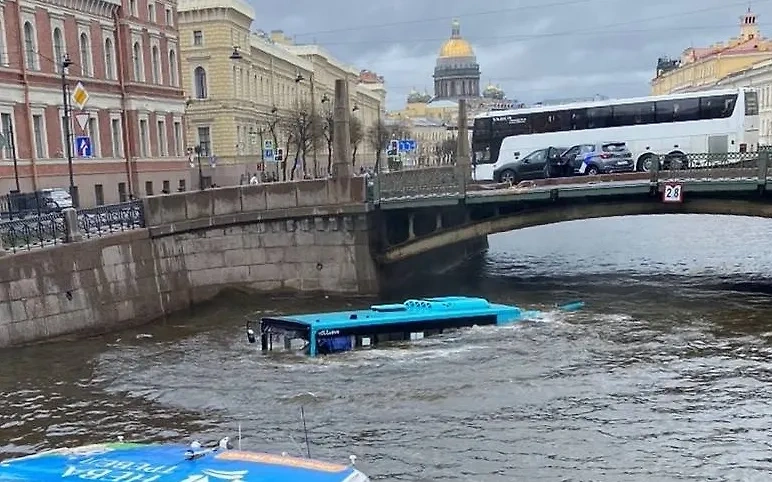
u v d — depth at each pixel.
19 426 14.70
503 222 29.91
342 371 17.86
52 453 8.33
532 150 41.66
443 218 30.72
